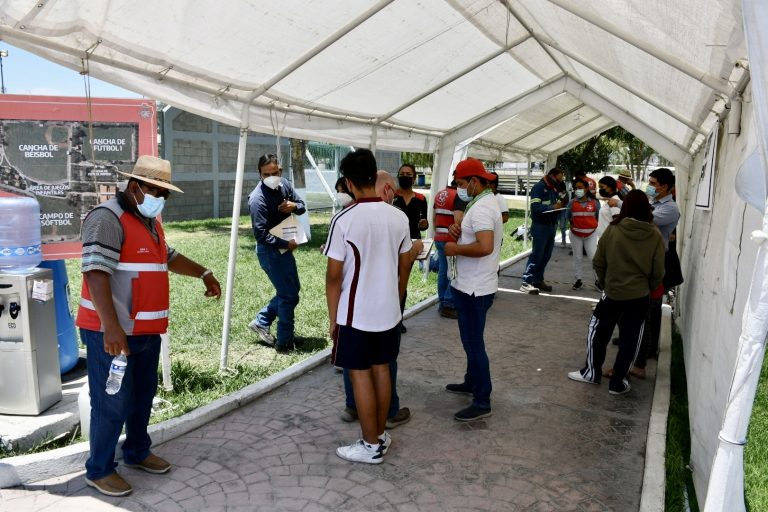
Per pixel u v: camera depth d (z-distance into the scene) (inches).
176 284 373.4
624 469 152.3
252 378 206.8
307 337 262.2
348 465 150.2
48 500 130.7
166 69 174.7
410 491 138.9
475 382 177.3
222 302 324.8
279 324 239.6
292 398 193.3
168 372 189.0
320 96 236.1
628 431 174.2
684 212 359.9
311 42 185.2
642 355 219.3
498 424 176.7
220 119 202.8
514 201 1246.9
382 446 153.5
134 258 128.1
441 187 380.2
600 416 184.5
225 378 206.1
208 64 178.7
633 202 197.5
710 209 198.5
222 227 722.8
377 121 296.0
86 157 177.6
